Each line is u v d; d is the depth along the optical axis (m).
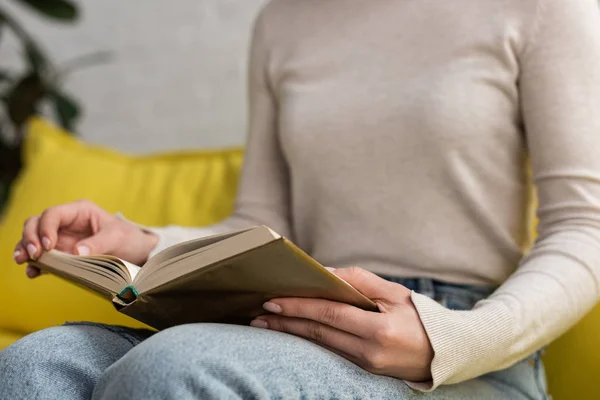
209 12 2.26
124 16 2.36
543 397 0.94
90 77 2.40
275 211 1.18
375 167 0.99
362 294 0.70
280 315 0.73
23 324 1.46
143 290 0.68
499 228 0.93
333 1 1.10
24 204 1.61
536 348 0.82
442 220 0.95
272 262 0.59
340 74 1.04
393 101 0.98
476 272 0.94
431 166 0.95
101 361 0.70
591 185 0.86
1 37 2.46
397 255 0.97
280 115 1.11
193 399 0.56
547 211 0.89
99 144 2.40
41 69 2.22
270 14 1.18
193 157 1.69
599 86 0.89
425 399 0.74
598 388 1.08
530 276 0.81
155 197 1.58
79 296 1.44
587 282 0.82
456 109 0.93
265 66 1.17
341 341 0.70
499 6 0.94
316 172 1.04
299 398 0.62
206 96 2.28
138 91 2.36
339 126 1.01
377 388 0.69
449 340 0.70
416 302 0.71
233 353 0.61
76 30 2.41
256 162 1.20
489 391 0.85
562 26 0.91
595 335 1.10
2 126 2.37
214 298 0.69
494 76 0.94
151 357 0.58
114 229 0.96
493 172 0.94
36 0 2.14
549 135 0.90
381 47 1.02
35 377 0.66
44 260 0.89
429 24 0.99
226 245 0.60
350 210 1.01
